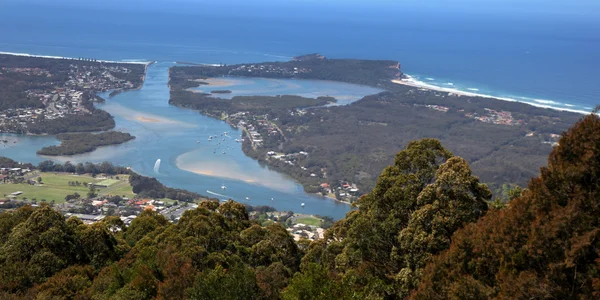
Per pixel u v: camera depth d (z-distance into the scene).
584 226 21.64
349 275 32.47
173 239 42.16
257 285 33.06
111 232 49.72
